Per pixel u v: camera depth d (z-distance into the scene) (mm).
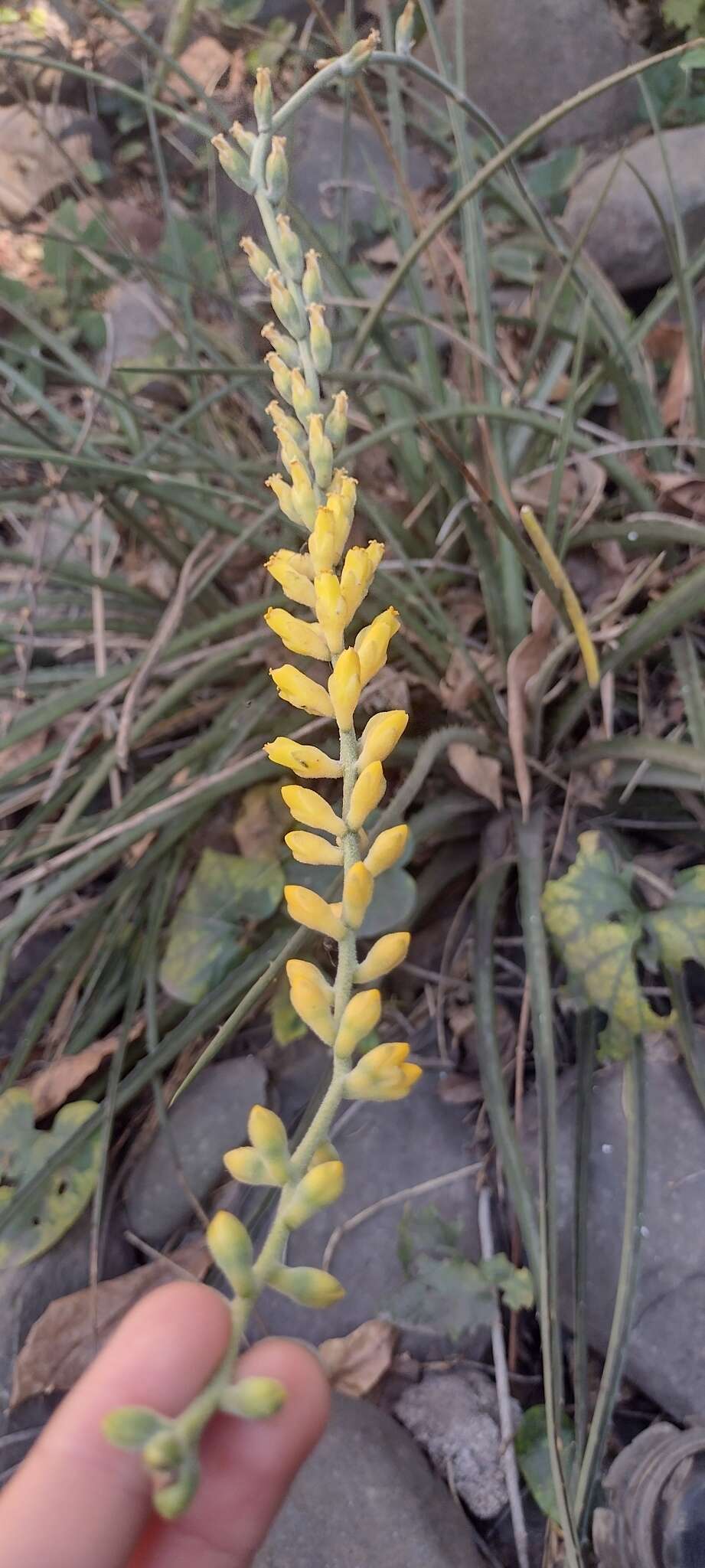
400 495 384
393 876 291
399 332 469
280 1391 81
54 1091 300
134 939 337
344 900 91
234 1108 299
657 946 258
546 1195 228
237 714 347
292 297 134
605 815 328
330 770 97
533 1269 248
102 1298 275
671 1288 255
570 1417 255
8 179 581
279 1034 298
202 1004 287
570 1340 267
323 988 94
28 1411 262
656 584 328
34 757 347
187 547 388
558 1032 308
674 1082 280
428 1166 293
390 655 344
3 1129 292
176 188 614
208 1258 282
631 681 347
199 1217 293
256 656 352
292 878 311
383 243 545
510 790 325
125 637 402
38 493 332
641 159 457
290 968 94
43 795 359
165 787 342
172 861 336
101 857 286
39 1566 120
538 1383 267
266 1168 87
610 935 258
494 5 536
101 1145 267
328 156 553
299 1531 230
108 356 406
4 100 616
